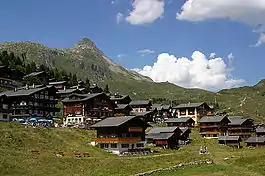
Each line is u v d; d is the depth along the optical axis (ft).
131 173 212.43
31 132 269.03
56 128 309.63
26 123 308.60
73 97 422.41
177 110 585.63
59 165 206.69
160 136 355.77
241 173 214.07
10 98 386.73
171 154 284.20
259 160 263.08
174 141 363.15
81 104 409.49
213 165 242.37
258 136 416.26
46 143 258.16
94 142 291.58
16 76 556.10
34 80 562.66
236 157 287.28
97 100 424.05
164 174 205.87
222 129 449.48
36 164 199.31
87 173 203.92
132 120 301.22
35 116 380.37
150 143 370.53
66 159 218.38
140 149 294.66
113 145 284.61
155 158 259.80
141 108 575.79
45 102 409.08
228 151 351.87
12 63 638.12
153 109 590.14
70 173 198.90
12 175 175.22
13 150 221.66
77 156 238.27
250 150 360.28
